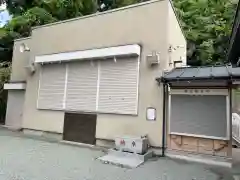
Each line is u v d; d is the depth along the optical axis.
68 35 8.91
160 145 6.45
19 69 11.41
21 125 10.66
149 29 7.08
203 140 6.00
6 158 5.75
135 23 7.37
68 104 8.38
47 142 7.95
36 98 9.38
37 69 9.59
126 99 7.14
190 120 6.19
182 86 6.33
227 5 17.80
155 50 6.87
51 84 8.97
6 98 13.23
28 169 4.96
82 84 8.12
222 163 5.64
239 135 9.23
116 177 4.68
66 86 8.52
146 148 6.42
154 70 6.80
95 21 8.25
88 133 7.77
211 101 5.97
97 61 7.88
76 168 5.19
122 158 6.01
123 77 7.28
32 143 7.71
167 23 6.80
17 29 17.27
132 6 7.48
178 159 6.17
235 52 5.71
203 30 17.12
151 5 7.14
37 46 9.82
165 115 6.53
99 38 8.05
